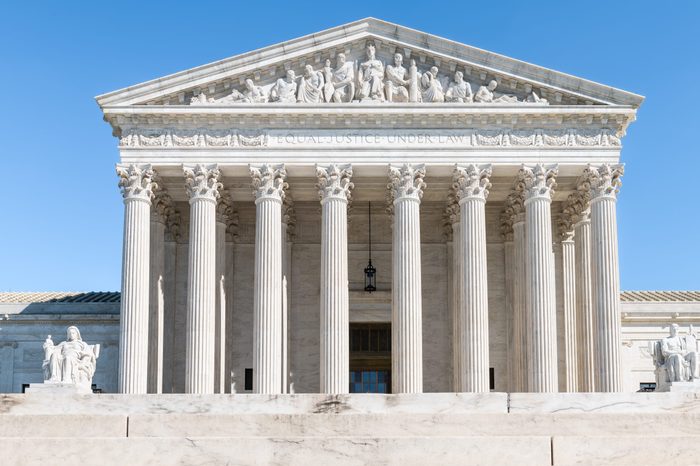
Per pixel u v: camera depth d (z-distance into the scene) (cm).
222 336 7512
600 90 7075
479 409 4488
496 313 7988
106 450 3744
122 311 6888
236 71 7138
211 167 7075
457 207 7494
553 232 7938
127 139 7106
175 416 4062
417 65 7288
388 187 7288
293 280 8075
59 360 5766
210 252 7006
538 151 7106
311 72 7206
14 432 4041
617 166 7075
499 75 7156
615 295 6931
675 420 4150
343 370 6862
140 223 7012
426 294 8081
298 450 3769
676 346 5478
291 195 7744
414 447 3781
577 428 4122
